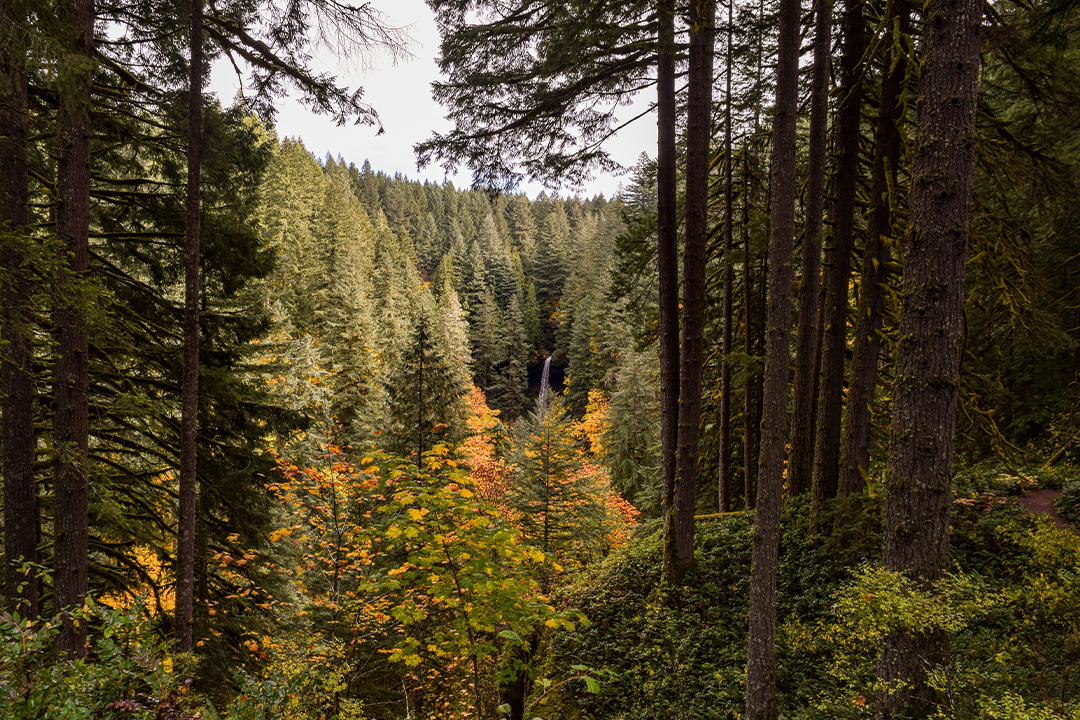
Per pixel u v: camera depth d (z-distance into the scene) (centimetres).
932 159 516
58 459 667
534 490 1694
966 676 489
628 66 1026
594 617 1007
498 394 6072
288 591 1110
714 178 1645
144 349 886
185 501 759
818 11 887
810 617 784
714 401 1828
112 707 339
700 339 995
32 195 731
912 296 526
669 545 1001
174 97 843
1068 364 1323
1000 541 823
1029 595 536
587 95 1077
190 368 763
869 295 958
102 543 884
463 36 984
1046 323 994
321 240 4609
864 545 853
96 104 759
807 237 1004
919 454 512
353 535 732
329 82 868
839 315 1003
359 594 830
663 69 1007
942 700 486
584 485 1745
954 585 466
